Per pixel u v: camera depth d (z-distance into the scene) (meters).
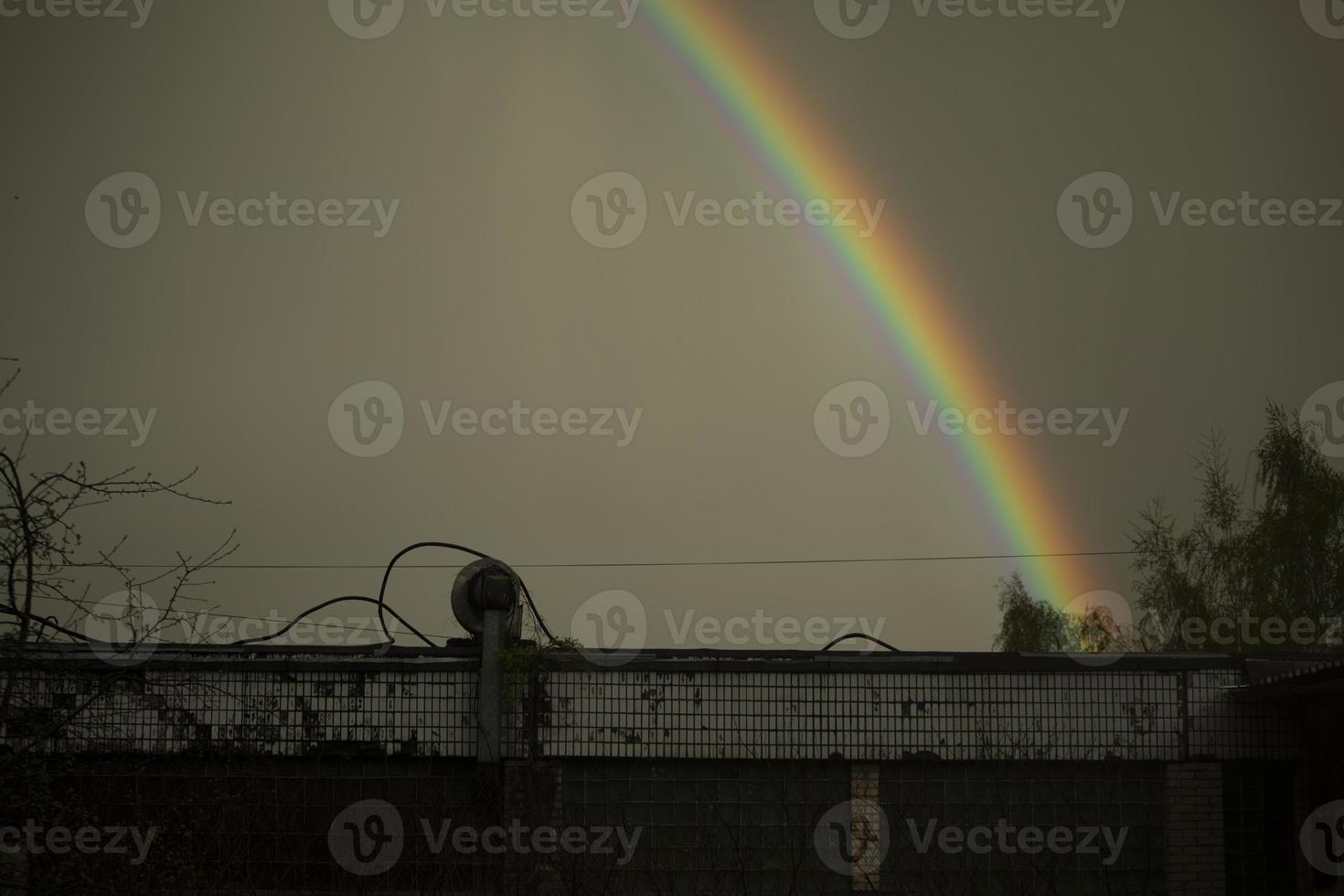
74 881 9.09
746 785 11.75
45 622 8.54
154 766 11.34
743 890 11.08
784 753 11.73
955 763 11.76
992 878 11.62
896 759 11.75
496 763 11.59
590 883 11.34
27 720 8.38
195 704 11.55
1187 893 11.59
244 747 11.58
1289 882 11.64
